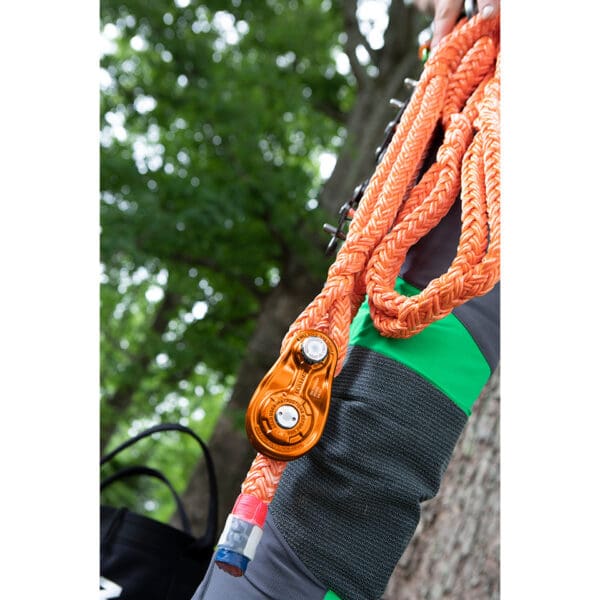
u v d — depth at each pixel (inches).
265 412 26.4
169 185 225.5
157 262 235.3
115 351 251.8
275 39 288.5
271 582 27.2
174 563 49.6
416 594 77.5
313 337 27.2
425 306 27.4
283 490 28.0
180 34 251.9
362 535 27.1
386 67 261.0
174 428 53.1
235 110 237.1
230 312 256.8
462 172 29.4
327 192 247.4
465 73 31.8
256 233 234.7
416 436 27.6
